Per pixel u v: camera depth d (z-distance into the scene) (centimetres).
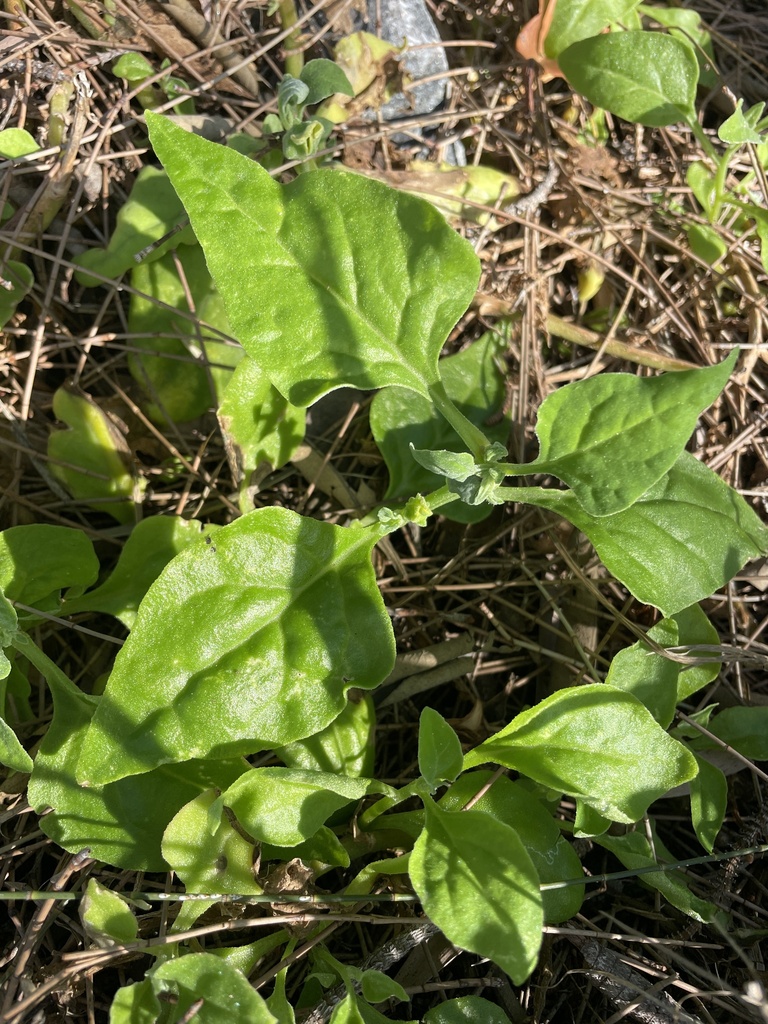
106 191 35
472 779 27
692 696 34
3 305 32
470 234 38
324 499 35
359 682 25
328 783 24
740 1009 27
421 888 22
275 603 25
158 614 24
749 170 41
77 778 23
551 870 26
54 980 23
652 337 39
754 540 28
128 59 35
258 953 25
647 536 27
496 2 42
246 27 38
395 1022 25
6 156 33
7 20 35
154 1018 23
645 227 40
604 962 27
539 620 34
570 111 42
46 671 26
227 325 33
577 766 25
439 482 34
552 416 25
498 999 28
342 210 25
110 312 35
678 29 41
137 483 32
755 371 40
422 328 26
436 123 39
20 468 33
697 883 30
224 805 24
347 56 37
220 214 25
